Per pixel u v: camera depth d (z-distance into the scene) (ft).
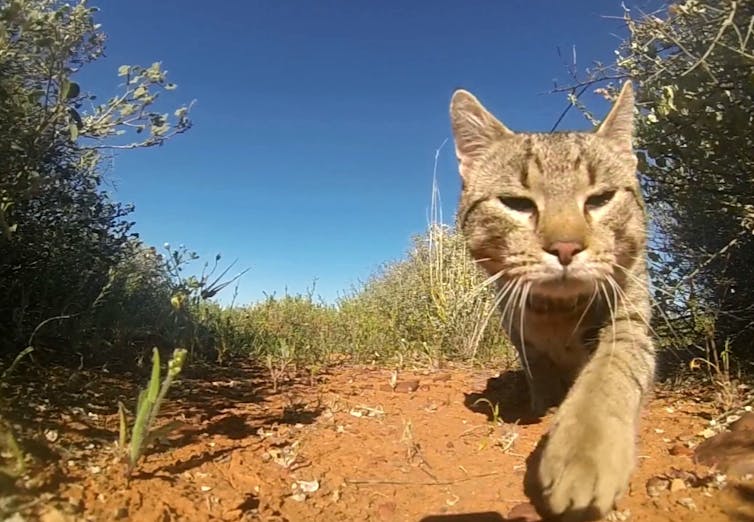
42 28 0.96
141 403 0.67
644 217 1.03
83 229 1.19
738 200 1.17
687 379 1.14
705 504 0.66
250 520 0.64
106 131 1.09
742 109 1.07
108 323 1.22
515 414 1.04
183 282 1.42
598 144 1.00
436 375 1.34
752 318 1.22
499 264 0.99
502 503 0.71
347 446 0.86
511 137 1.07
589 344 0.96
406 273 2.25
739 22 1.06
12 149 0.94
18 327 0.99
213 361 1.37
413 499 0.73
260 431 0.89
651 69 1.21
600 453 0.62
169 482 0.68
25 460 0.65
